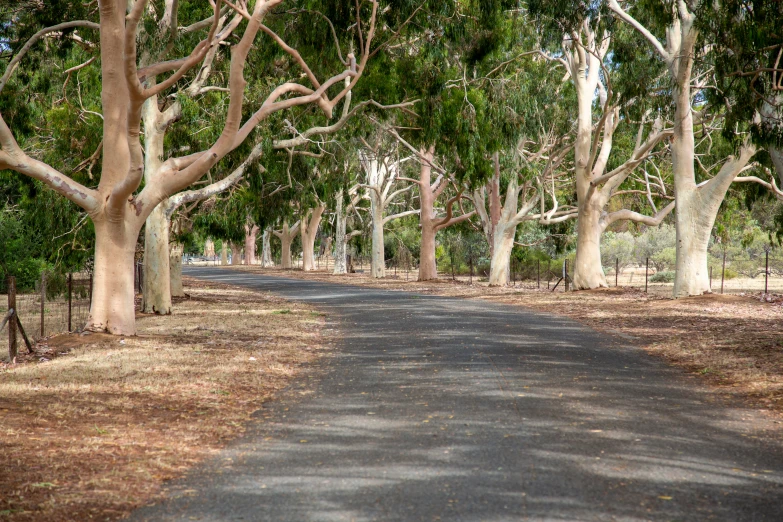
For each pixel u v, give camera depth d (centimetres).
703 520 532
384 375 1210
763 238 5278
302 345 1645
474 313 2400
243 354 1472
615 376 1184
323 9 2095
